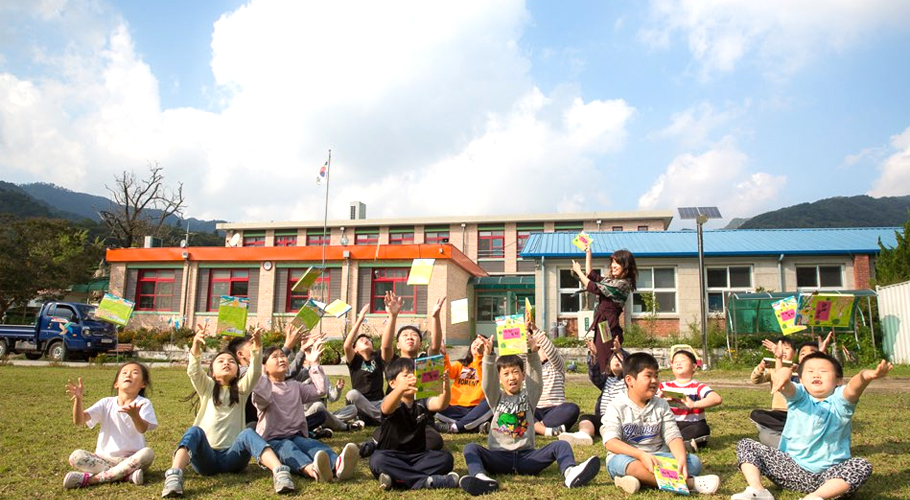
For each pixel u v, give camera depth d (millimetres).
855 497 3654
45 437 5812
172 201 41438
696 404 5270
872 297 15242
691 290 18000
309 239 37312
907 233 15508
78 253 35188
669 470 3842
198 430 4234
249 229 37750
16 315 32312
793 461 3754
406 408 4289
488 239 35312
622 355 6105
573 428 6379
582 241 7148
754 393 9305
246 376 4602
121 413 4379
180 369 15727
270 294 24516
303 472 4328
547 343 6508
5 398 8773
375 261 23953
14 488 4027
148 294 26016
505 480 4238
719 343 15961
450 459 4246
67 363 17844
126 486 4078
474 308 28828
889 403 7887
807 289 17719
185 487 4055
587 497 3797
